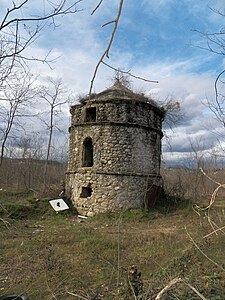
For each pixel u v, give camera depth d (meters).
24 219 13.88
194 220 12.34
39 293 5.57
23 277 6.42
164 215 14.70
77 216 14.78
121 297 4.38
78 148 16.53
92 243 8.94
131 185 15.30
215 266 5.73
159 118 17.95
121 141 15.50
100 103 15.95
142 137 16.11
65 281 6.13
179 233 10.29
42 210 15.10
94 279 6.21
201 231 9.32
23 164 27.08
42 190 18.56
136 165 15.61
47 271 6.69
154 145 16.91
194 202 16.44
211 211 12.48
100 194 15.12
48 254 7.84
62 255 7.93
